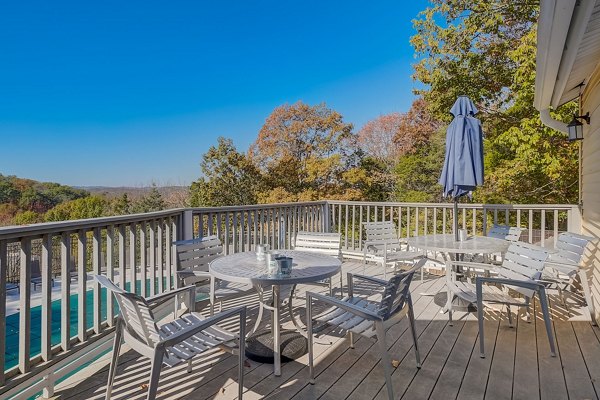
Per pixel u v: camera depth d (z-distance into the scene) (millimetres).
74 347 2475
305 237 4074
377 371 2525
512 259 3242
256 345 2857
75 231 2521
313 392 2268
